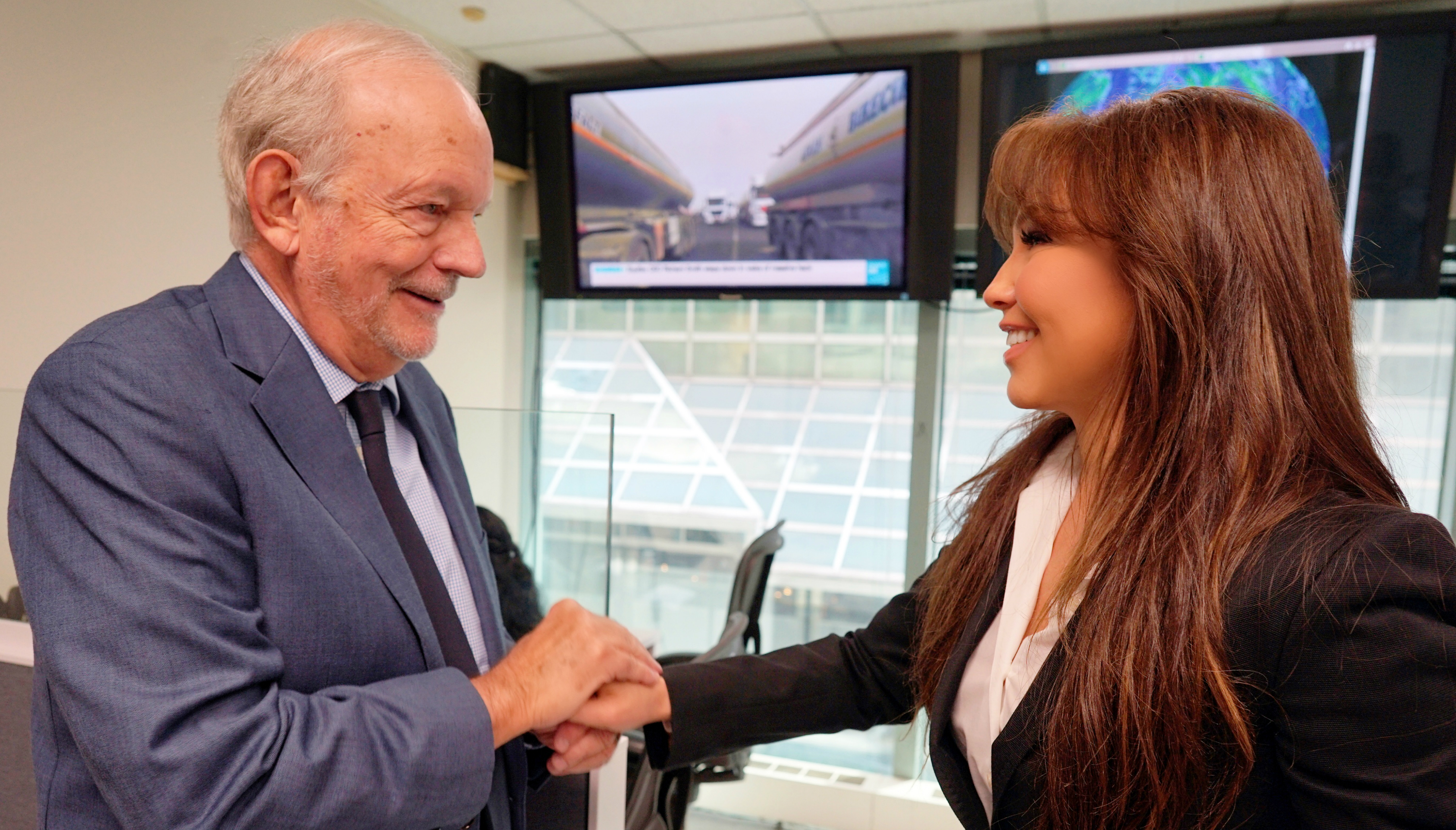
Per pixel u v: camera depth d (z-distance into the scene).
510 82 3.36
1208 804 0.67
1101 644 0.70
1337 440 0.70
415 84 0.84
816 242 3.15
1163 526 0.70
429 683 0.79
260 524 0.78
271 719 0.71
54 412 0.74
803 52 3.17
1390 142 2.55
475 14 2.83
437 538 1.00
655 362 3.85
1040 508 0.86
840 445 3.67
